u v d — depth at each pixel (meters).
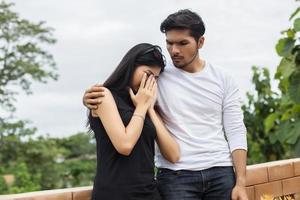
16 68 24.09
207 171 2.81
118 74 2.61
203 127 2.84
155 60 2.67
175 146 2.76
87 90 2.56
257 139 8.21
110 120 2.47
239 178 2.85
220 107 2.90
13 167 24.03
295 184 4.05
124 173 2.48
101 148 2.53
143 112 2.54
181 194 2.78
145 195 2.52
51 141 25.23
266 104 8.22
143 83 2.61
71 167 29.55
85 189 2.82
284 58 4.94
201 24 2.79
